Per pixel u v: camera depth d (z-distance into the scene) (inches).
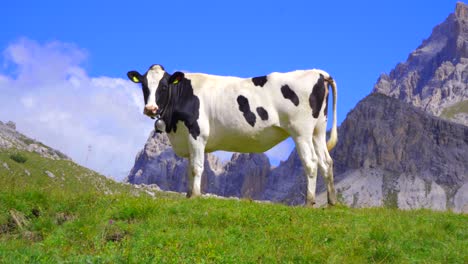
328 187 650.2
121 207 502.3
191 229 450.6
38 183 617.0
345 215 541.6
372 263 394.9
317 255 390.9
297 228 467.5
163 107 655.8
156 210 499.8
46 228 461.4
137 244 404.5
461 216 573.6
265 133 657.0
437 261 400.8
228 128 653.3
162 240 414.6
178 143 668.1
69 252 389.7
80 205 511.5
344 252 409.1
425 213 593.3
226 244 411.2
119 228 454.0
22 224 478.6
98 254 384.5
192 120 650.2
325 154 658.8
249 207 528.4
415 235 460.4
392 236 449.1
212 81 665.6
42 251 390.0
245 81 660.1
